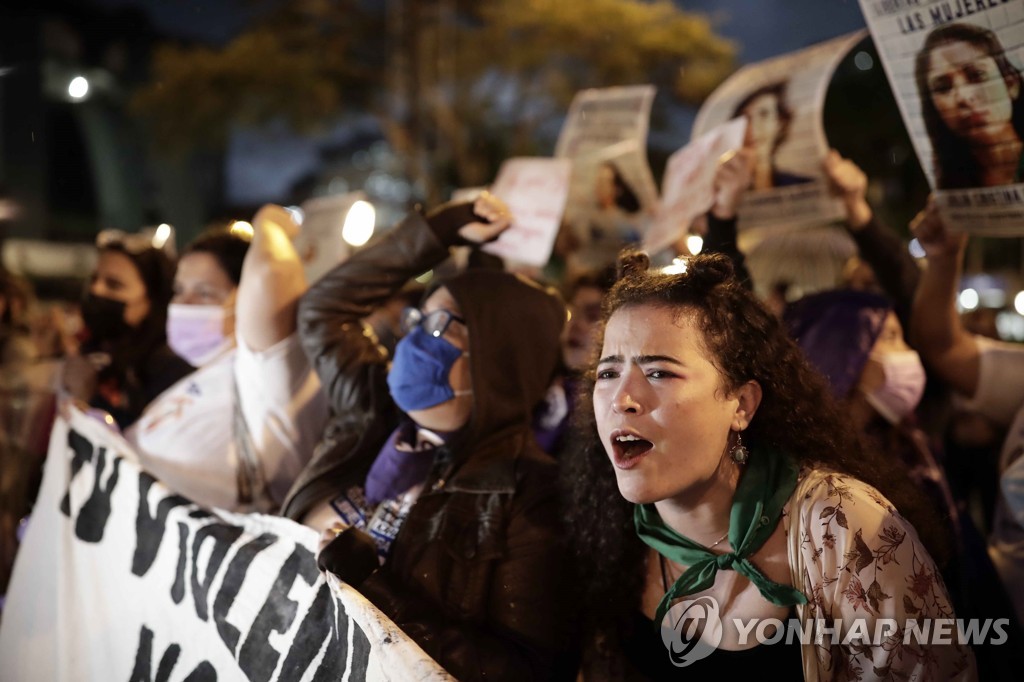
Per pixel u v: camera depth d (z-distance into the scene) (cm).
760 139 315
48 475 294
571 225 429
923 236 267
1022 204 215
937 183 233
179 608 235
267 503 271
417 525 202
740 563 164
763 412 167
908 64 222
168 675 233
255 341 261
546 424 269
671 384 156
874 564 151
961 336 279
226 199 2462
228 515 232
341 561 191
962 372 279
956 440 326
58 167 2059
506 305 215
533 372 219
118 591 258
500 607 190
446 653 180
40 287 1812
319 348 246
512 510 200
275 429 268
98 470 275
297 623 201
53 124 2045
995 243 1303
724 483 165
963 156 221
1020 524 248
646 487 157
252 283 258
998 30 198
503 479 203
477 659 181
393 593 190
